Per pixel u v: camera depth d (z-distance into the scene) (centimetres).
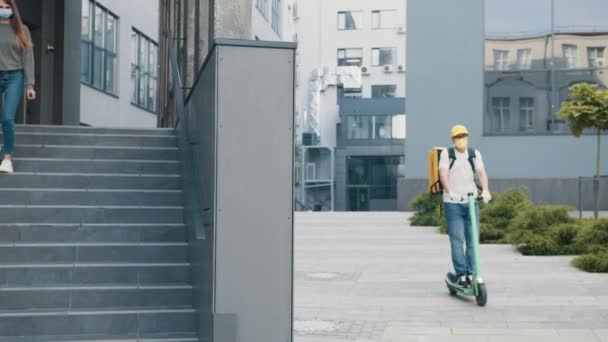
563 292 965
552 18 2248
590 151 2205
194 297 695
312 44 7719
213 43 598
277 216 591
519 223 1391
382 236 1680
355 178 7050
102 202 882
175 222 855
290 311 589
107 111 2962
